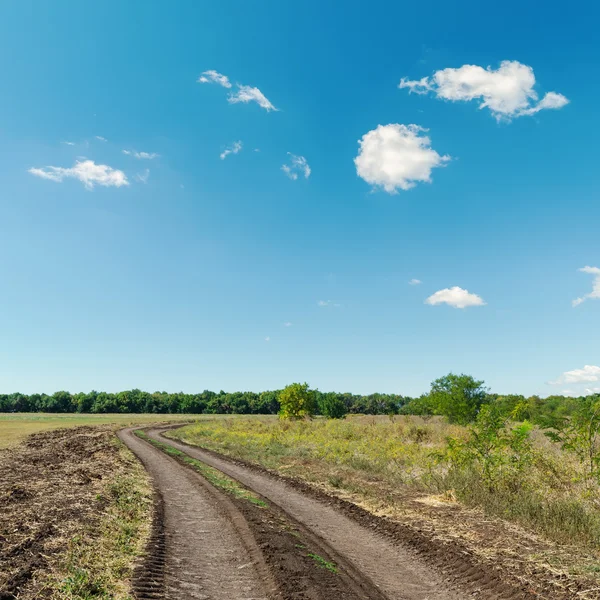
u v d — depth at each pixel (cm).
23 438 4156
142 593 698
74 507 1216
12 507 1193
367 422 4656
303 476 1931
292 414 6216
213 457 2708
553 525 1039
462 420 3538
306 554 925
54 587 686
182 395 14962
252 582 786
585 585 752
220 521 1205
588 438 1292
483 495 1299
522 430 1398
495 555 909
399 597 752
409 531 1109
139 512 1241
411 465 1936
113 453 2789
